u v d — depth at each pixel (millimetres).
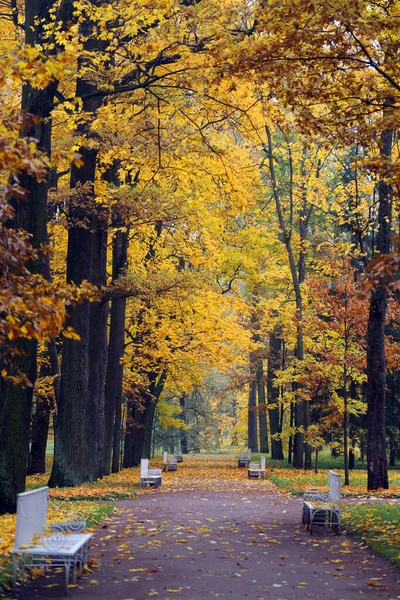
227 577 8344
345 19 10656
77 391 20328
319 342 30016
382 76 12805
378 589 7789
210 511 15680
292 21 11312
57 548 7598
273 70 11695
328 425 30062
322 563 9461
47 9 15547
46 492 9023
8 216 8031
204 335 27328
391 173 12414
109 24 15531
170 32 13906
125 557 9539
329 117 12414
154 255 28297
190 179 17594
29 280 8336
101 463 25172
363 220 26188
